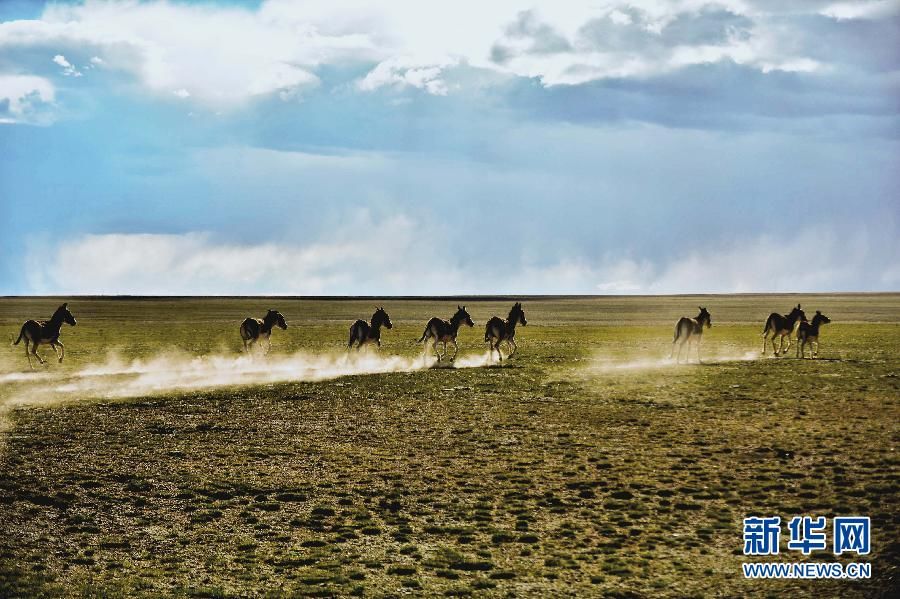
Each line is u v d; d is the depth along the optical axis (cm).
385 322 4244
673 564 1420
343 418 2684
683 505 1727
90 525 1611
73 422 2552
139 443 2286
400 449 2244
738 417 2664
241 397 3091
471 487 1872
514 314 4488
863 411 2739
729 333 7425
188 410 2800
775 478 1908
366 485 1889
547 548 1499
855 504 1697
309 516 1672
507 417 2705
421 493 1828
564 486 1873
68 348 5388
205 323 9500
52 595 1270
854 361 4378
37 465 2020
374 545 1513
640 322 10588
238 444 2295
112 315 11662
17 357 4697
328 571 1384
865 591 1277
